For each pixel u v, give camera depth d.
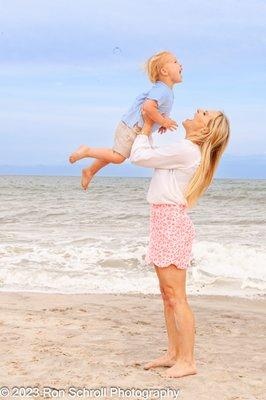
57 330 5.63
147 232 16.78
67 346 4.99
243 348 5.12
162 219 3.90
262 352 4.98
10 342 5.09
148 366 4.30
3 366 4.36
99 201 33.31
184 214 3.93
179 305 4.03
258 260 11.24
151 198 3.92
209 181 4.01
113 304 7.46
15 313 6.49
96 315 6.54
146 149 3.81
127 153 3.92
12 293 8.29
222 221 20.41
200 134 3.88
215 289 9.30
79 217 22.52
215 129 3.87
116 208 27.22
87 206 28.69
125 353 4.80
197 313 6.95
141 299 8.01
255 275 10.27
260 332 5.87
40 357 4.62
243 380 4.11
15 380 4.05
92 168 4.02
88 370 4.29
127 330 5.74
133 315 6.62
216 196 36.84
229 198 35.06
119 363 4.48
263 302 8.12
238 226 18.62
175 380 4.05
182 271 3.96
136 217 22.42
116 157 3.90
